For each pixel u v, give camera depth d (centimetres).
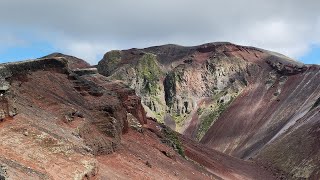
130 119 6775
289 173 10938
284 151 12238
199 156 9044
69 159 2880
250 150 16350
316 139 11600
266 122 18875
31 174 2375
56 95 4819
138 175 4328
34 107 3897
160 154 6225
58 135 3181
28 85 4497
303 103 18662
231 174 9094
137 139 6219
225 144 18575
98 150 4253
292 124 15650
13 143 2670
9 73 3984
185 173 6006
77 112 4547
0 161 2325
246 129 19200
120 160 4500
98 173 3262
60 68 5616
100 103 5381
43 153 2756
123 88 7900
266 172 11062
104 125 4900
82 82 5766
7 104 2962
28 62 4875
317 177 10100
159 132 7962
